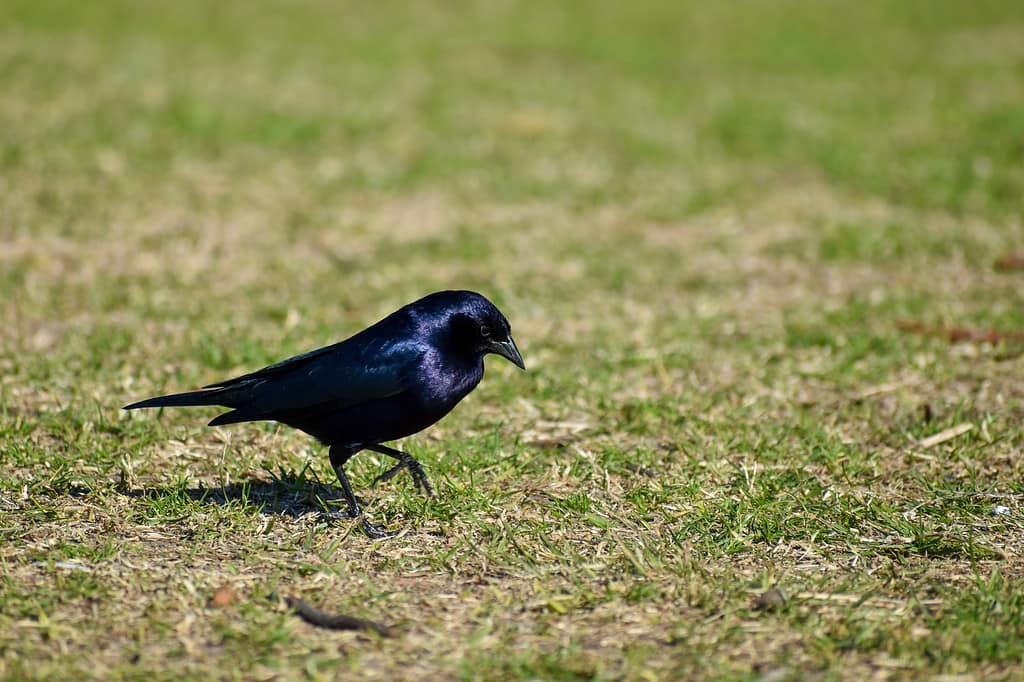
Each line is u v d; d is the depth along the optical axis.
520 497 9.05
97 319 13.44
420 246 16.92
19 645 6.66
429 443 10.24
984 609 7.15
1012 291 14.96
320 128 23.30
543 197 19.64
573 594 7.43
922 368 12.14
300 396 8.23
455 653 6.70
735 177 21.05
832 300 14.75
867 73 31.75
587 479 9.42
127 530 8.27
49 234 16.45
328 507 8.87
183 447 9.95
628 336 13.41
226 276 15.30
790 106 26.84
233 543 8.12
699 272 16.06
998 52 35.16
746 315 14.21
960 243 16.94
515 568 7.78
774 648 6.79
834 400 11.45
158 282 14.86
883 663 6.61
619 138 23.59
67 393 11.12
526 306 14.42
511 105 26.11
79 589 7.27
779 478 9.34
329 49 32.81
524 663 6.54
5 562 7.63
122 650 6.66
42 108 23.72
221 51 31.75
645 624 7.06
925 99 27.81
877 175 20.89
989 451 10.03
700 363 12.49
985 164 21.44
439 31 36.50
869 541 8.29
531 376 11.92
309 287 15.04
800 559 8.02
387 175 20.38
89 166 19.89
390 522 8.61
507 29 37.22
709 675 6.48
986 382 11.76
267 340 12.82
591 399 11.36
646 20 40.00
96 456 9.57
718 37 37.12
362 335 8.35
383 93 26.95
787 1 44.62
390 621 7.07
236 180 19.80
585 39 35.88
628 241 17.47
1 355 12.02
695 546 8.16
